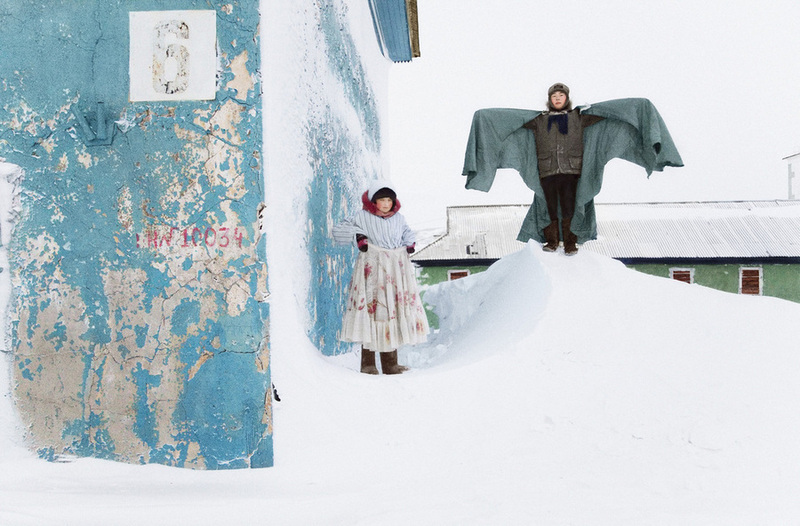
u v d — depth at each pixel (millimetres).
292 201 3270
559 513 2283
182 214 2889
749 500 2426
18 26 2988
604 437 2994
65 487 2598
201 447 2812
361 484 2611
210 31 2908
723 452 2840
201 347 2852
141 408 2861
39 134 2967
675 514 2273
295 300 3160
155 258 2893
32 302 2938
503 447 2904
